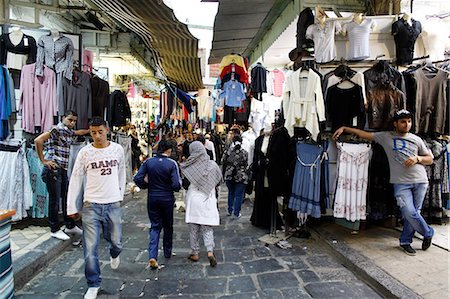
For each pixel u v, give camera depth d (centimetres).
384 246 443
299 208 493
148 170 414
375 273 357
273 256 443
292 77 508
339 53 528
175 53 688
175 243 499
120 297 332
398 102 480
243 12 643
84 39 802
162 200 411
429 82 502
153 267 399
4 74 501
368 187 494
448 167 519
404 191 409
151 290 347
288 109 510
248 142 797
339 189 474
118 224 360
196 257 427
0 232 272
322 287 352
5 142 502
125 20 532
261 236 532
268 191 570
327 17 510
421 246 438
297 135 527
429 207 520
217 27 739
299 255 447
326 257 439
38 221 546
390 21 521
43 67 525
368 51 503
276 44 861
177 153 756
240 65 725
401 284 331
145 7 429
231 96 717
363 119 491
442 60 508
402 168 410
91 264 326
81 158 336
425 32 529
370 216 498
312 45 547
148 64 988
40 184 526
